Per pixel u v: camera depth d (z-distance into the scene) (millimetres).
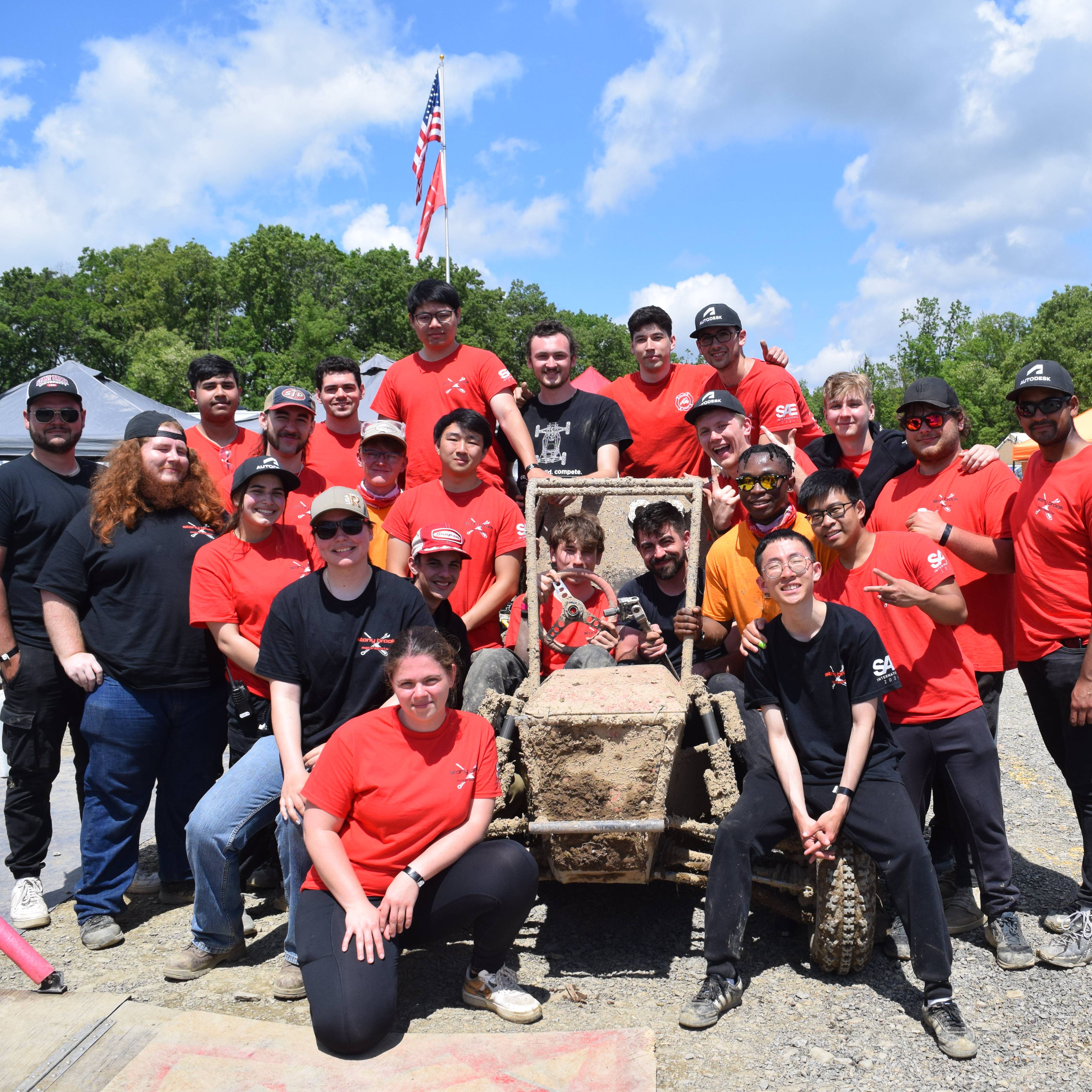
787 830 3369
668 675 3691
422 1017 3221
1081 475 3697
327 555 3527
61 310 63938
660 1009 3246
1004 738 6875
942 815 4297
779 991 3365
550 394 5309
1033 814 5215
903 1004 3236
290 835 3412
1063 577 3773
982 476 4203
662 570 4180
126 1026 3078
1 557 4301
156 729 4121
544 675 4133
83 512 4172
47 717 4277
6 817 4234
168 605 4109
